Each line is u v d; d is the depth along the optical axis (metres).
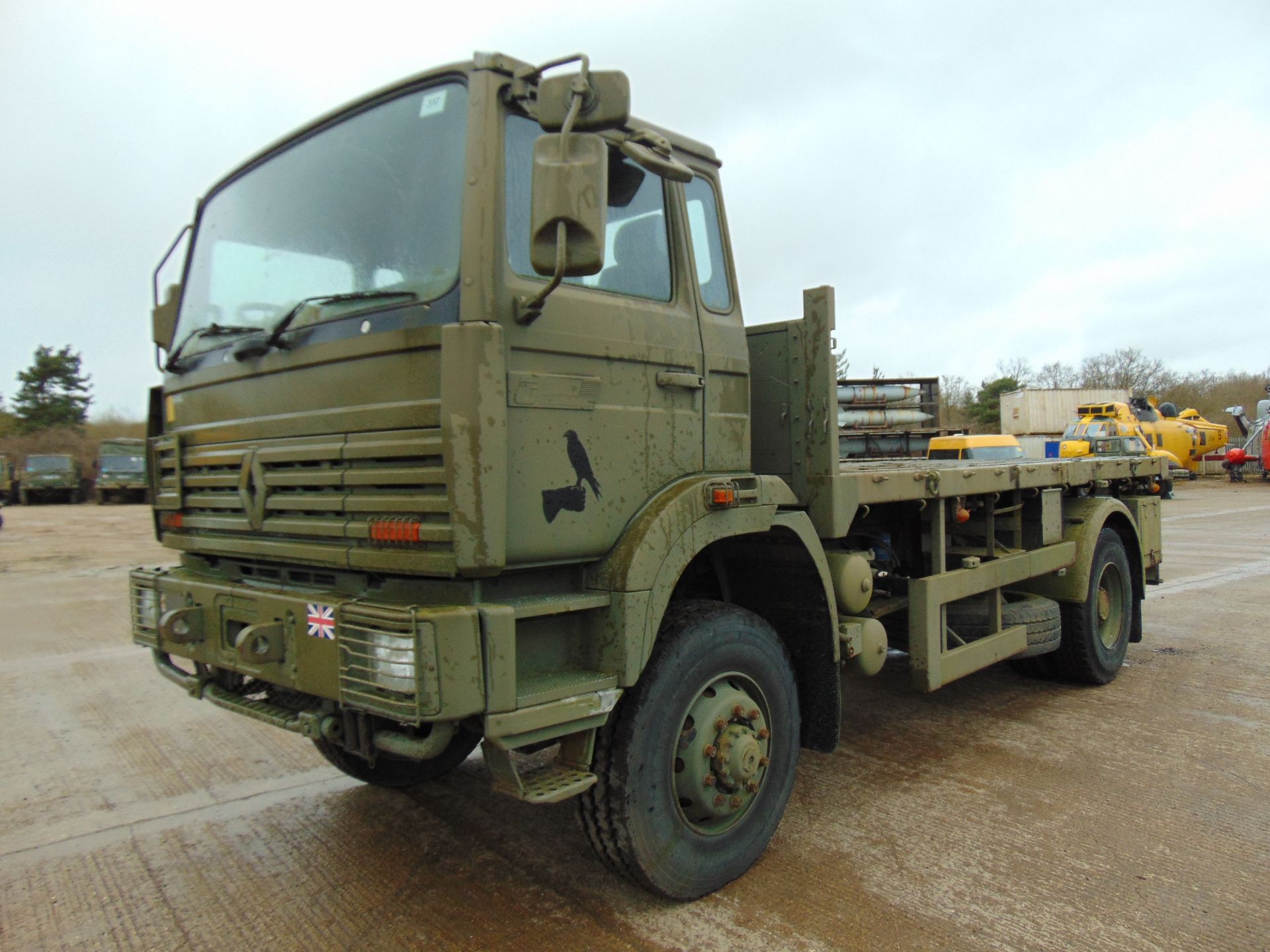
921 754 4.42
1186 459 28.67
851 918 2.82
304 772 4.31
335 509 2.63
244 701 3.02
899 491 4.00
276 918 2.91
